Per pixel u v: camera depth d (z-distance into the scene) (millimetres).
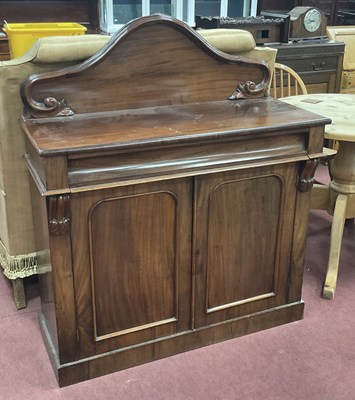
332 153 2506
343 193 2385
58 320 1650
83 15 3834
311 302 2203
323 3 4250
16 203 1955
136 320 1782
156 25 1735
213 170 1653
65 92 1715
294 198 1865
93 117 1740
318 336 1996
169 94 1869
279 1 4219
